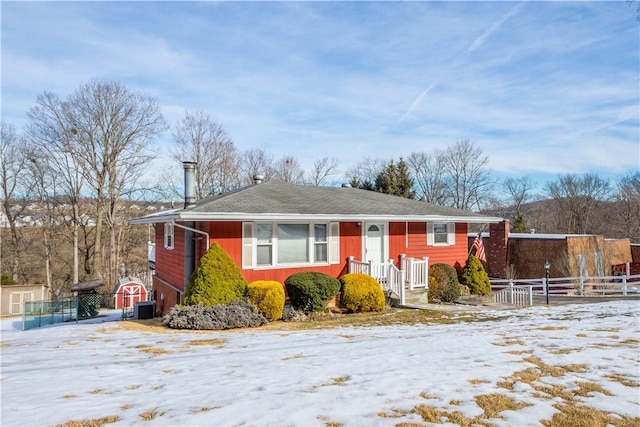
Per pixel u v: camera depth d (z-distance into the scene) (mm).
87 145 28734
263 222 12305
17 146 28922
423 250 15859
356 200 15523
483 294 15445
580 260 20875
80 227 31688
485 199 46250
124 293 22750
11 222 29609
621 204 42906
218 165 36312
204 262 10852
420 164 48219
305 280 11805
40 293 23703
